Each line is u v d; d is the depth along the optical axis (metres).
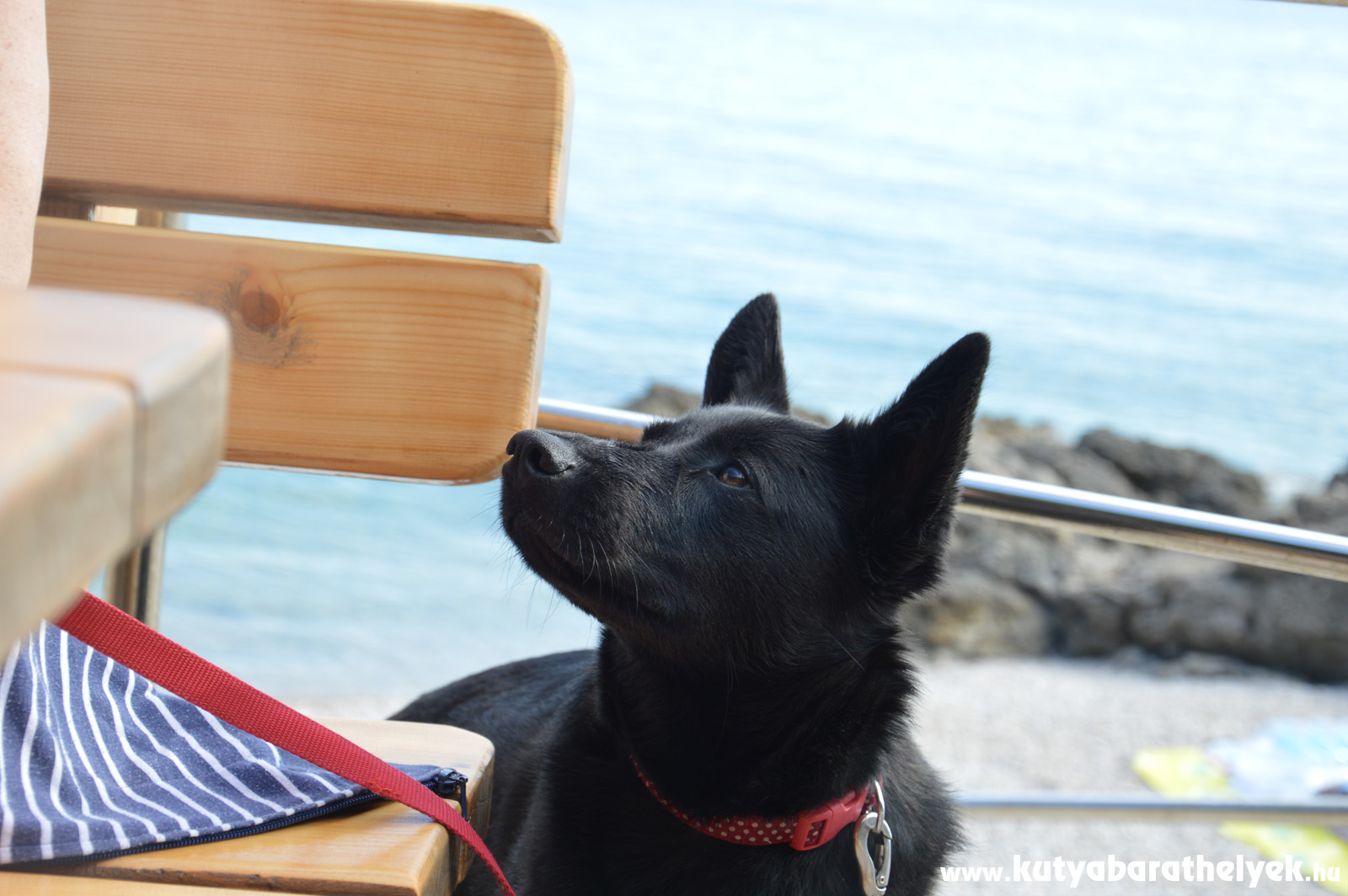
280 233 13.83
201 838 1.02
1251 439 16.11
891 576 2.14
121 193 1.44
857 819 2.03
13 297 0.55
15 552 0.35
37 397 0.40
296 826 1.07
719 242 22.42
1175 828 5.62
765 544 2.09
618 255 21.16
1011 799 2.75
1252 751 7.26
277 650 8.98
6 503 0.34
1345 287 22.59
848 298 20.28
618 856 2.02
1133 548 10.77
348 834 1.06
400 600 10.26
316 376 1.43
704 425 2.22
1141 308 21.03
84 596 1.02
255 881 0.97
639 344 17.11
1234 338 19.77
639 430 2.29
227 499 12.39
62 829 0.94
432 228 1.47
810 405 15.77
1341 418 16.95
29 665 1.14
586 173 25.72
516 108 1.40
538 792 2.19
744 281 20.44
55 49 1.42
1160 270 22.98
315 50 1.41
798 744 2.07
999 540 10.54
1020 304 20.78
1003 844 5.36
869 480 2.19
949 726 7.68
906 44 39.25
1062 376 18.02
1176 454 12.05
